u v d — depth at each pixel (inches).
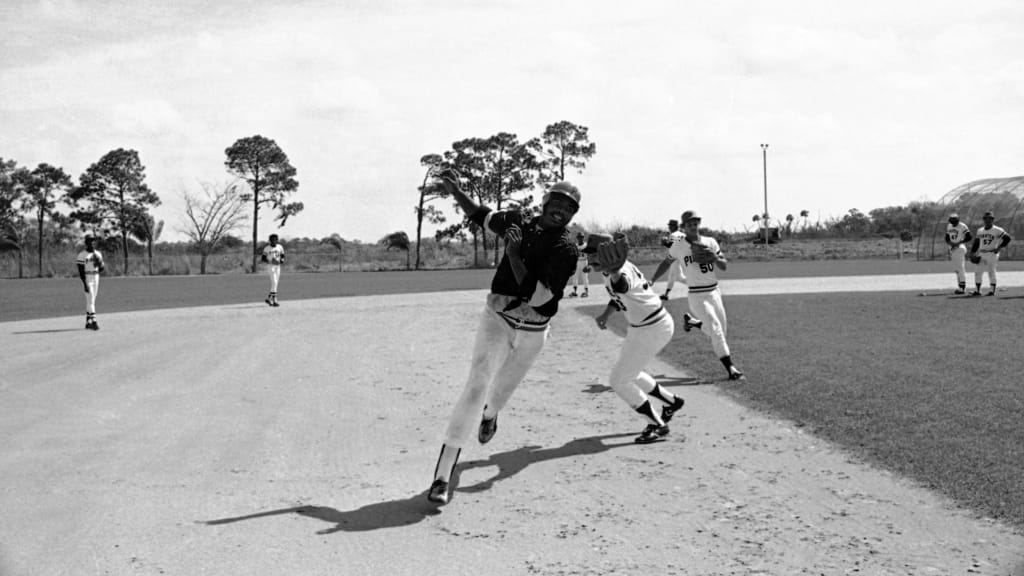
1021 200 2065.7
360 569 182.7
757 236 3117.6
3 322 783.1
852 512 213.3
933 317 667.4
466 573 179.9
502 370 246.7
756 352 484.1
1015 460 246.7
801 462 259.6
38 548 196.4
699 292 404.8
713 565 181.6
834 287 1113.4
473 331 661.3
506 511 220.7
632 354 284.8
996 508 210.7
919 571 175.6
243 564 185.9
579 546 194.5
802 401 341.4
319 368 473.1
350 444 297.0
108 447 294.5
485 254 2928.2
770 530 202.1
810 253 2736.2
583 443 292.4
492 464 267.0
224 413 352.2
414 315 817.5
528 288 232.5
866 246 2856.8
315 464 270.5
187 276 2402.8
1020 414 303.3
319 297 1155.9
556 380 421.4
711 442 288.2
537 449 285.0
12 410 360.5
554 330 651.5
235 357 520.7
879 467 249.9
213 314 854.5
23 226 2792.8
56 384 425.4
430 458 276.4
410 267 2920.8
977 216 2133.4
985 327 593.0
